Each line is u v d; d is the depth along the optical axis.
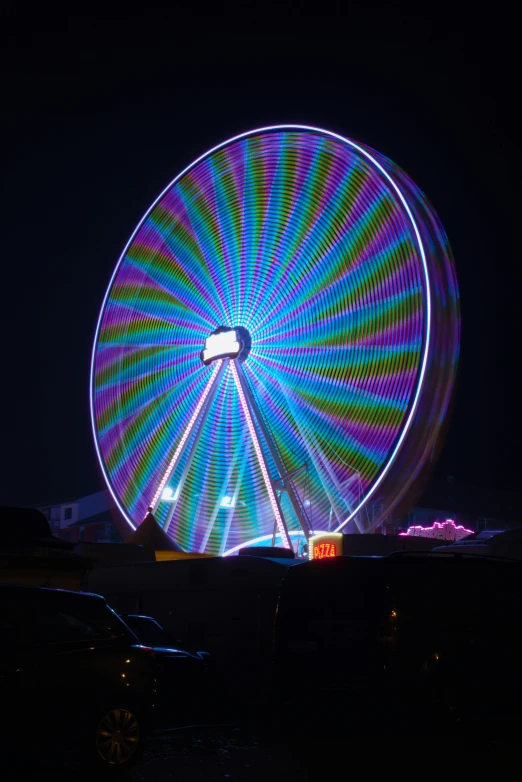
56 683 7.91
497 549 21.39
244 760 8.85
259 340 32.09
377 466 26.78
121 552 27.23
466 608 10.14
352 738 10.29
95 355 36.47
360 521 27.02
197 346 33.88
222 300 33.72
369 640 9.73
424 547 26.61
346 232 30.02
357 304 29.17
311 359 30.33
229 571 19.48
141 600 21.58
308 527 28.56
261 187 33.25
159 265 35.94
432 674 9.74
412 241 27.20
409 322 26.92
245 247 33.53
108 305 36.84
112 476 34.56
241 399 31.25
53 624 8.20
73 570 16.56
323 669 9.78
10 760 8.45
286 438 30.41
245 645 18.77
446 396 26.97
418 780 7.70
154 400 34.44
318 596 10.06
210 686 13.56
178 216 35.84
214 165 34.94
